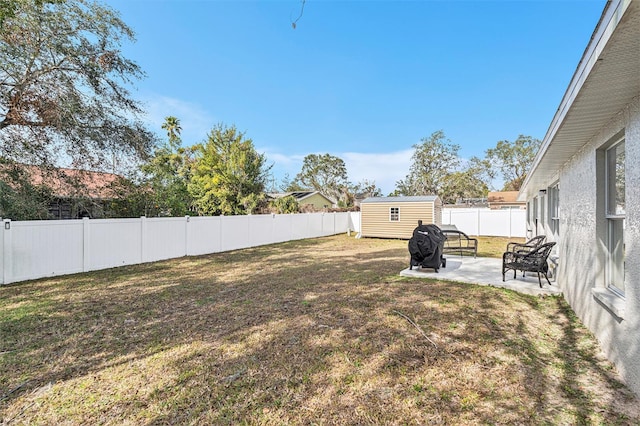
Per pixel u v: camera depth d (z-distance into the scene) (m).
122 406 2.49
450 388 2.68
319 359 3.21
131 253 9.06
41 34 8.36
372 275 7.27
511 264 6.06
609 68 2.10
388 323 4.13
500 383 2.75
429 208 15.72
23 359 3.30
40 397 2.62
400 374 2.91
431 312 4.55
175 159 20.48
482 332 3.84
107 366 3.14
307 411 2.39
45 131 9.10
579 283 4.30
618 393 2.59
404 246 13.65
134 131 10.56
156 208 12.47
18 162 9.02
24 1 7.31
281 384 2.77
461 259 9.11
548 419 2.27
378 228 17.22
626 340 2.72
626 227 2.73
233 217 12.59
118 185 11.00
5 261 6.66
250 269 8.30
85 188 10.18
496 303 4.97
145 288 6.30
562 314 4.50
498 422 2.24
